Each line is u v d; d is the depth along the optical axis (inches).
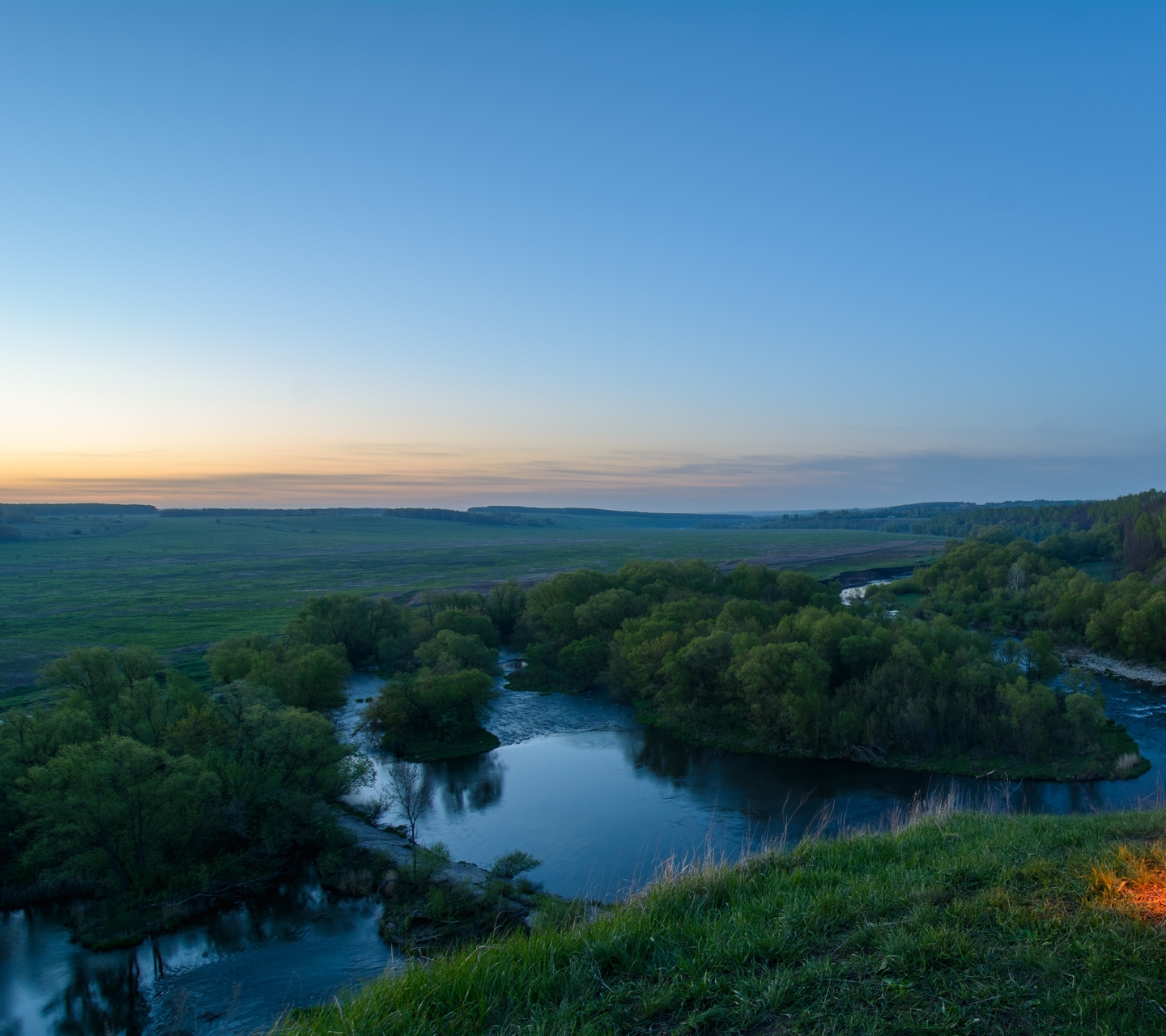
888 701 2225.6
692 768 2091.5
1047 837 575.2
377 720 2442.2
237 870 1395.2
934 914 403.9
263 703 1876.2
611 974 380.8
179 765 1409.9
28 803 1330.0
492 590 4409.5
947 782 1942.7
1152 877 415.8
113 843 1311.5
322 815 1553.9
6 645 3863.2
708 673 2556.6
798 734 2206.0
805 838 643.5
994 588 4709.6
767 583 4338.1
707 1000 343.6
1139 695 2748.5
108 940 1171.3
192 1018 962.1
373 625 3695.9
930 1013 311.1
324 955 1114.7
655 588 3971.5
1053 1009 305.3
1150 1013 295.9
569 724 2581.2
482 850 1530.5
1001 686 2194.9
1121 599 3447.3
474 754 2244.1
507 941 430.3
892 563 7578.7
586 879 1365.7
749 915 437.7
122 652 2190.0
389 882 1334.9
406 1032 327.6
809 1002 331.0
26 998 1035.3
